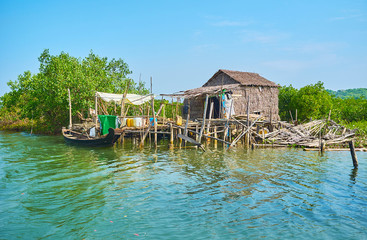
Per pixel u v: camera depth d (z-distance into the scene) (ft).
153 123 76.64
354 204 30.04
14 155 59.36
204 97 96.12
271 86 105.60
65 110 106.22
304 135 76.13
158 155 59.57
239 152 63.52
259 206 29.30
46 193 33.35
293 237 22.70
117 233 23.35
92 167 47.44
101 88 105.19
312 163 50.83
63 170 45.11
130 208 28.73
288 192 33.94
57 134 111.34
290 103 124.57
